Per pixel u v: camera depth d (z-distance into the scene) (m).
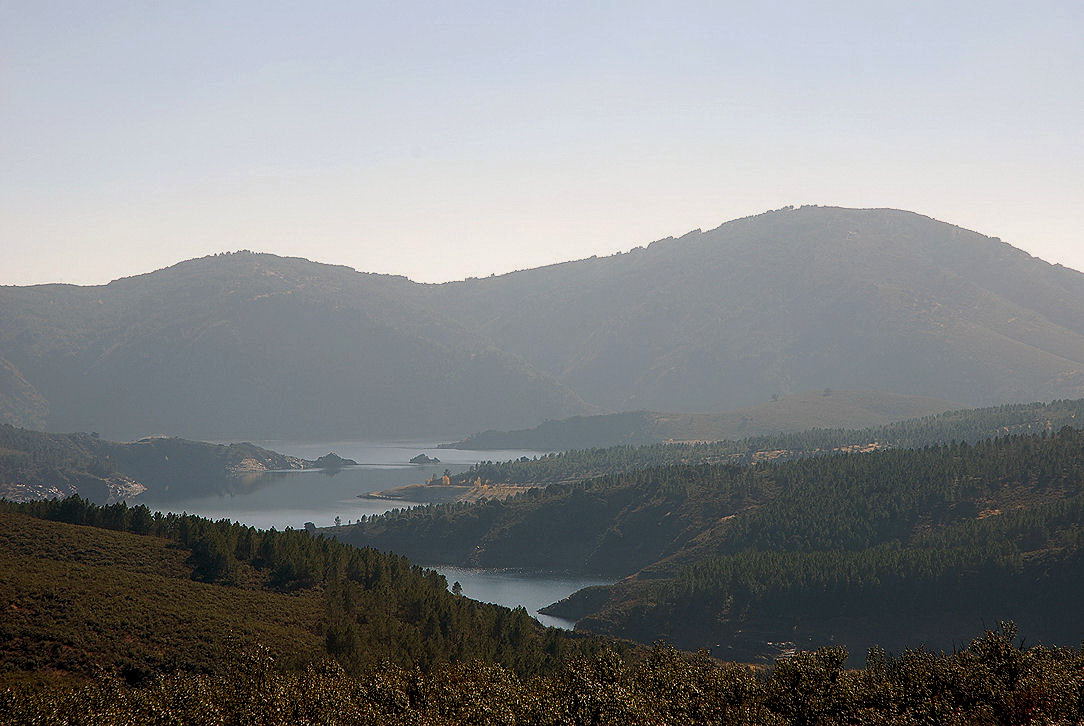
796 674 77.06
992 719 67.75
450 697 81.38
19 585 107.25
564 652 122.81
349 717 74.50
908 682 75.50
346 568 149.50
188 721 71.31
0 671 88.19
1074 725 63.09
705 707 74.38
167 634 102.38
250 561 146.00
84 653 94.12
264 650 98.06
